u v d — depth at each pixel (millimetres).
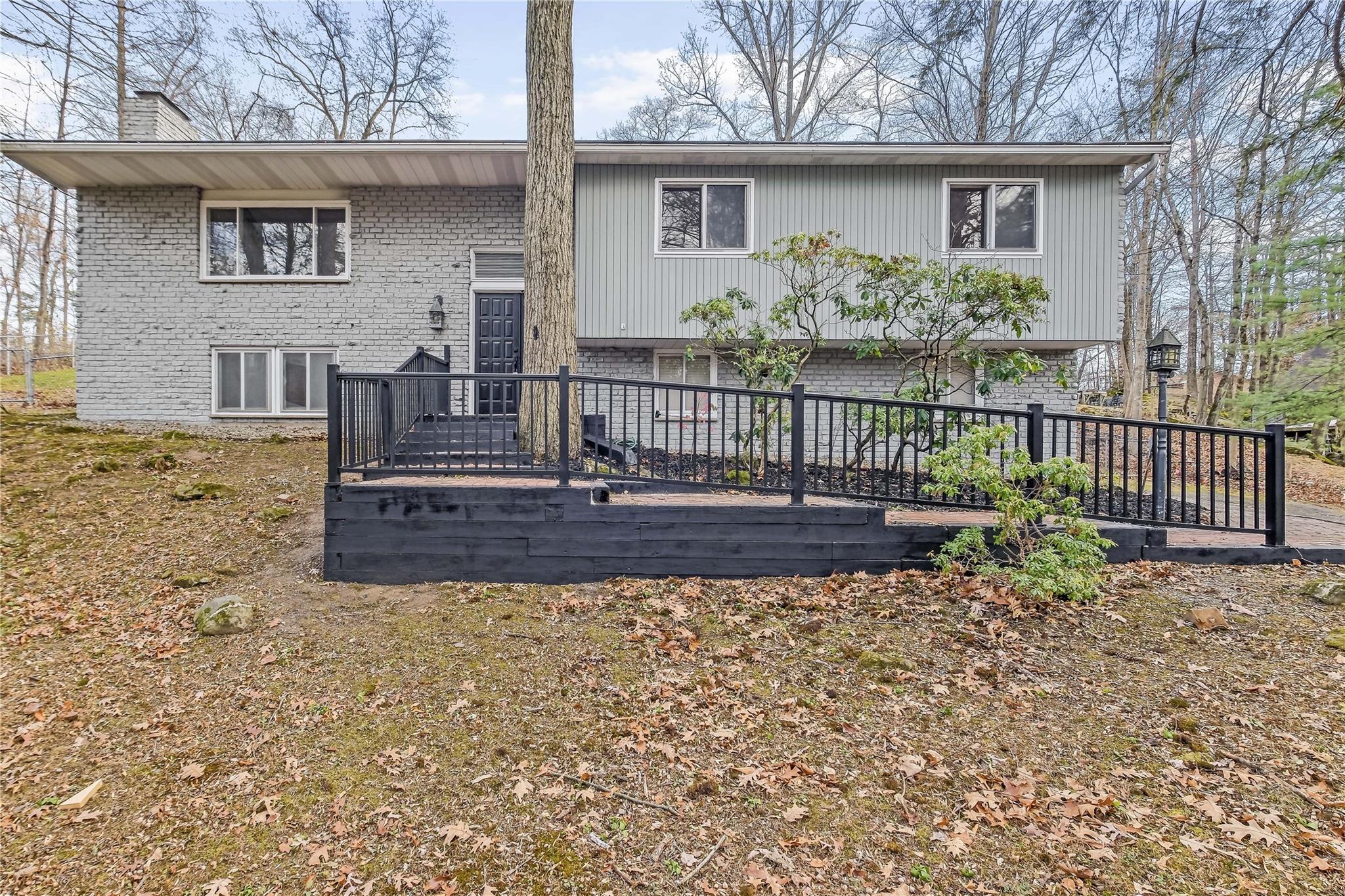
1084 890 2213
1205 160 18031
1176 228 18109
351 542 4887
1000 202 9742
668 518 4895
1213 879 2240
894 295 7996
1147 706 3240
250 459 8438
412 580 4875
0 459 7652
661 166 9688
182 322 10430
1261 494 9992
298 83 20250
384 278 10562
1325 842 2361
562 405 4980
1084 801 2621
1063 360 10445
